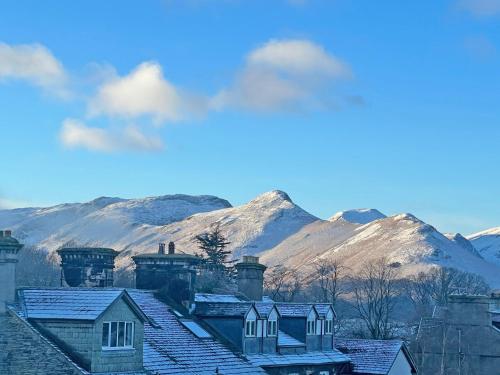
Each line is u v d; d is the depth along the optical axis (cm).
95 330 4012
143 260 5597
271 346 5544
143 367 4309
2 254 4100
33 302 4175
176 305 5456
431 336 7731
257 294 6366
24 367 3997
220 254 13712
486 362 7481
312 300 17238
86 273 5269
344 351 6581
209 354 4969
